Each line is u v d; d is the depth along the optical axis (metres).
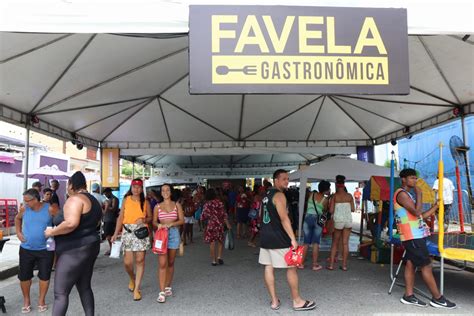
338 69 3.84
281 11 3.84
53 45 6.57
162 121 12.95
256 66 3.78
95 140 14.34
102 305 5.54
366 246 9.16
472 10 4.09
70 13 3.83
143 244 5.87
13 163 20.91
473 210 8.47
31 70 7.42
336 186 8.02
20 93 8.49
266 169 21.66
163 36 5.88
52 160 24.27
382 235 10.45
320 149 15.07
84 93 9.29
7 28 3.75
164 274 5.70
